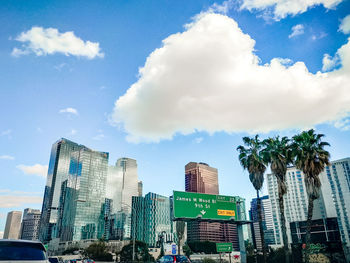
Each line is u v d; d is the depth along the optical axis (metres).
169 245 50.34
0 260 6.05
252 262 50.75
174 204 36.66
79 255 152.25
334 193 182.25
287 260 28.61
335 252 37.62
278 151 31.70
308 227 27.48
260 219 32.00
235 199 41.88
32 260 6.46
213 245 179.00
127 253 103.75
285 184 30.95
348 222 174.12
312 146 28.89
